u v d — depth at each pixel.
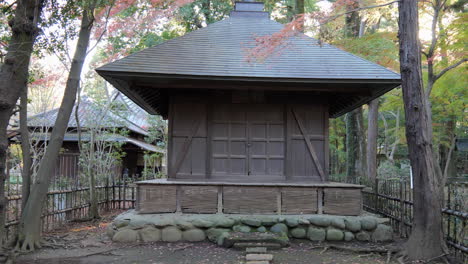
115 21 10.33
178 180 8.50
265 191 7.82
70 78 7.44
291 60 8.03
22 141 7.18
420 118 6.12
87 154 14.93
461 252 5.89
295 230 7.46
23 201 7.05
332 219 7.46
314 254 6.51
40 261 6.05
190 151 8.61
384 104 15.73
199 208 7.81
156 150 18.42
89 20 7.76
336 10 7.63
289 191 7.83
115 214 10.98
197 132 8.65
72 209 9.38
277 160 8.68
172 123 8.64
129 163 21.02
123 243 7.28
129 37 11.38
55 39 8.14
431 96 11.66
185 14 14.74
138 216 7.61
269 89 7.93
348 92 8.30
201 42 8.46
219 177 8.56
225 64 7.75
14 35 5.84
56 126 7.27
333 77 7.39
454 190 8.26
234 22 9.48
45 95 14.07
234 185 7.80
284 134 8.73
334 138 24.33
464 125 17.14
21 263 5.93
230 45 8.46
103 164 15.52
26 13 5.92
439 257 5.82
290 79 7.41
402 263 5.83
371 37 11.63
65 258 6.25
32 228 6.85
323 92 8.76
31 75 7.97
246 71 7.54
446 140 18.64
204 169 8.57
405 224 7.62
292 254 6.50
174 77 7.27
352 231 7.43
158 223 7.39
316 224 7.46
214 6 15.87
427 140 6.10
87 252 6.64
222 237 7.06
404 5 6.30
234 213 7.77
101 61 11.99
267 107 8.77
